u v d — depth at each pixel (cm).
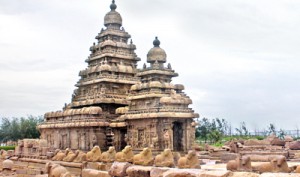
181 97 4344
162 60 4662
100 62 5647
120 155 3039
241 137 9188
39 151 4272
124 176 2388
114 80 5356
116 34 5850
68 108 5703
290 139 5650
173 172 2036
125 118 4431
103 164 3189
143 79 4700
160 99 4206
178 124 4400
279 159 2319
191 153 2627
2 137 10156
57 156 3847
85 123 4772
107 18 5975
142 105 4456
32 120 10212
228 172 1869
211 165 3344
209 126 10475
